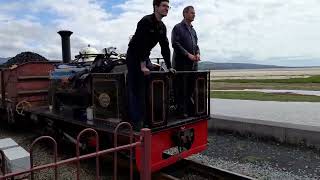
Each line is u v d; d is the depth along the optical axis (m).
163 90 4.90
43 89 8.93
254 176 5.55
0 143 4.78
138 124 4.83
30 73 8.62
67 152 7.11
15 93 8.52
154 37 4.82
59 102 7.11
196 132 5.68
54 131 7.34
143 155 3.52
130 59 4.82
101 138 5.83
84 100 6.07
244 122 8.52
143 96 4.78
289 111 12.60
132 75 4.84
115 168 3.40
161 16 4.75
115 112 5.09
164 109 4.91
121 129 4.96
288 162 6.38
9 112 9.12
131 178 3.55
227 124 8.91
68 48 9.03
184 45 5.68
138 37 4.70
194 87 5.60
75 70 6.50
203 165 5.51
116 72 5.49
